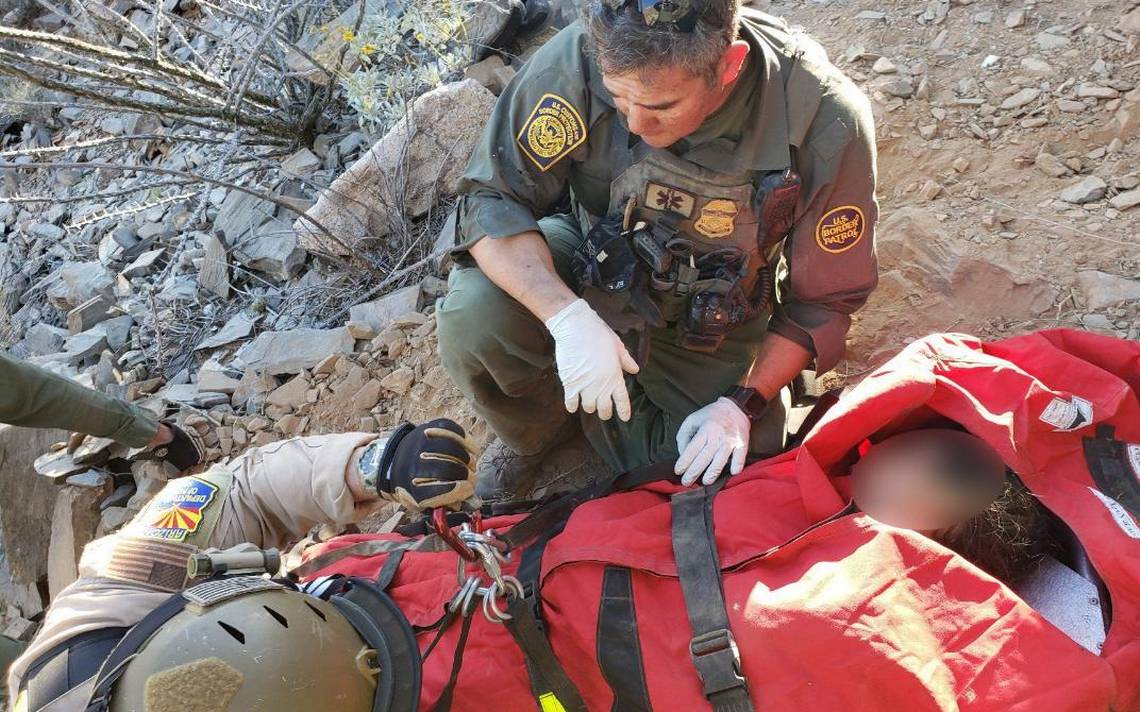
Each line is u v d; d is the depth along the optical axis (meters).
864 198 1.89
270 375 2.99
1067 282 2.39
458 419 2.71
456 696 1.55
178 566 1.68
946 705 1.39
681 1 1.53
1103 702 1.40
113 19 3.84
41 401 2.53
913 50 2.98
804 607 1.45
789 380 2.06
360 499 1.87
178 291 3.57
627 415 1.90
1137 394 1.84
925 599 1.48
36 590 2.83
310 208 3.35
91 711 1.34
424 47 3.51
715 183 1.87
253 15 3.99
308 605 1.46
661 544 1.63
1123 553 1.54
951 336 1.86
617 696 1.54
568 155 1.93
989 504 1.71
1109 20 2.86
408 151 3.17
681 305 2.11
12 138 5.04
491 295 2.05
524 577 1.66
